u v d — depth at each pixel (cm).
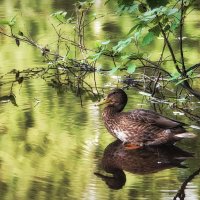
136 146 1171
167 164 1061
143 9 1152
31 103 1428
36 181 968
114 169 1026
